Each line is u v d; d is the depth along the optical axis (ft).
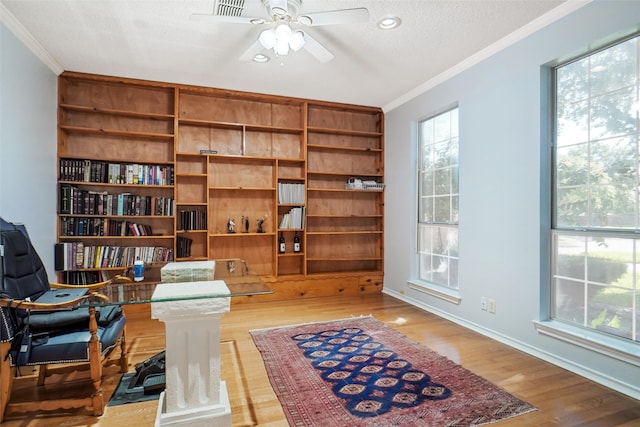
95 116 13.08
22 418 6.19
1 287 5.85
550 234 8.89
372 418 6.20
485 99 10.49
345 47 10.20
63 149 12.33
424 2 7.99
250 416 6.29
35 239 10.32
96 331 6.26
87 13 8.48
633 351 6.88
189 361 5.44
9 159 8.78
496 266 10.07
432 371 8.00
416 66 11.57
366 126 16.96
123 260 12.81
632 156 7.25
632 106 7.25
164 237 13.37
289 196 15.14
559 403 6.66
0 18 8.29
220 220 14.78
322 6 8.16
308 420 6.15
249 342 9.85
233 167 14.96
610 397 6.86
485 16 8.55
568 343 8.09
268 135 15.51
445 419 6.16
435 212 13.23
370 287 16.02
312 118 16.15
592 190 8.01
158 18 8.72
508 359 8.66
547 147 8.87
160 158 13.92
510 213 9.64
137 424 6.08
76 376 7.83
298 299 14.74
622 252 7.42
